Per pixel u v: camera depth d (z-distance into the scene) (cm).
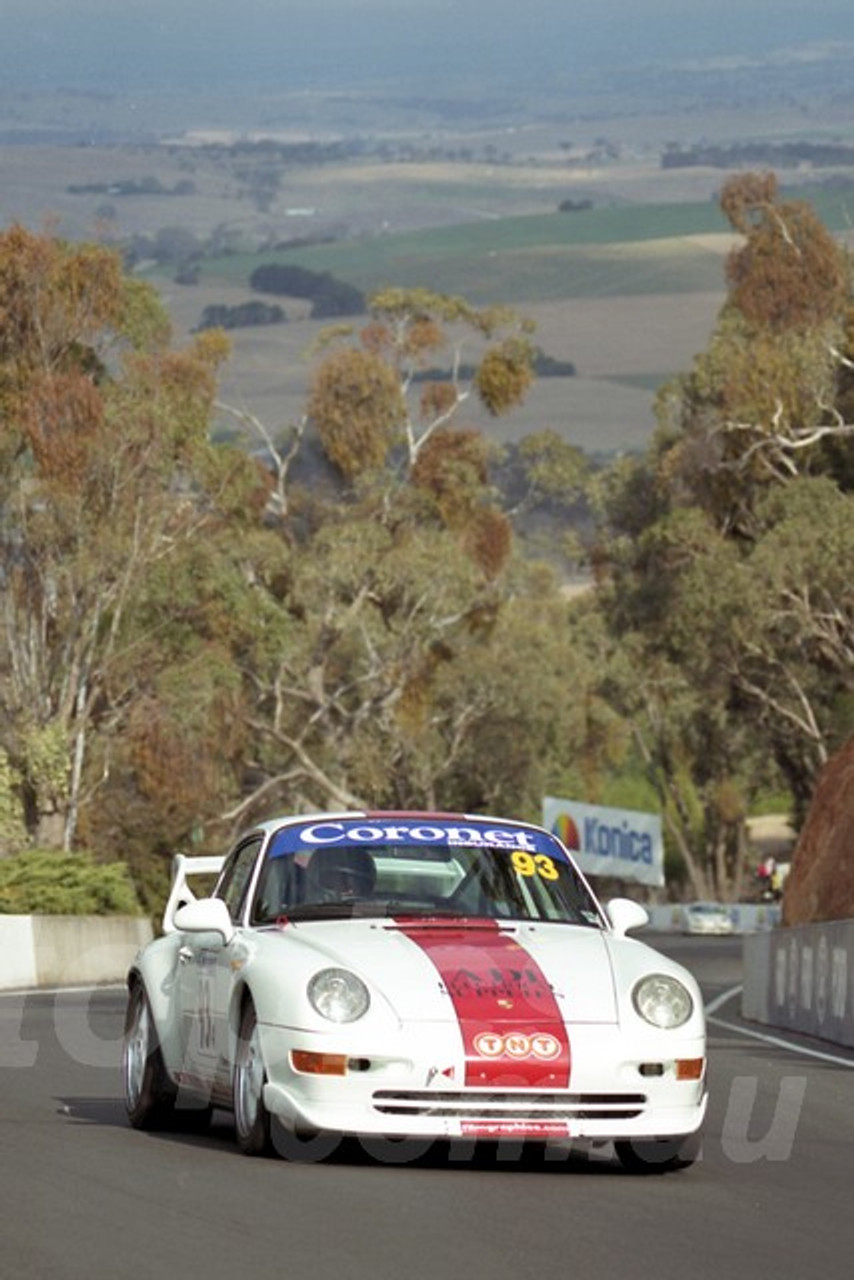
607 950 2862
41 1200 2456
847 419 17362
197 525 14275
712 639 16762
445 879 3002
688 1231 2380
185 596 14100
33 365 13512
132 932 8988
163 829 13812
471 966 2753
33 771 12875
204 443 14250
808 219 17762
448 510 18012
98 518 13350
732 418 17038
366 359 17600
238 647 15100
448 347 18088
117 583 13312
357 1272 2083
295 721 17925
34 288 13500
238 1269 2083
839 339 17288
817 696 17500
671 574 17600
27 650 13250
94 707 14150
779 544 16275
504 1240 2275
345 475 18025
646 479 18812
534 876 3038
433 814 3127
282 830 3070
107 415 13350
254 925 2953
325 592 16988
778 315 17775
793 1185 2767
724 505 17738
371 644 17250
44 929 8088
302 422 17875
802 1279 2133
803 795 19388
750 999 6588
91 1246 2184
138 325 14375
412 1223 2350
